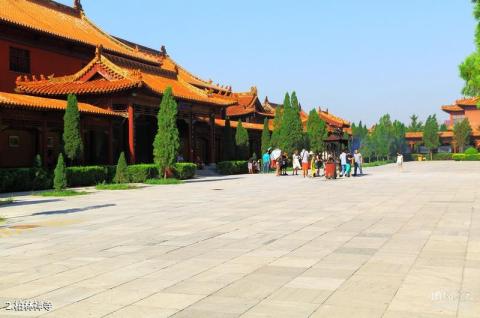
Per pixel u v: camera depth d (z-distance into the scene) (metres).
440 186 25.81
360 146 86.44
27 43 37.19
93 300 6.29
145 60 46.22
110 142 34.69
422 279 6.99
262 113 71.06
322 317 5.46
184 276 7.46
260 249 9.51
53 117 30.72
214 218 14.38
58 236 11.61
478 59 26.05
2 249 10.04
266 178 36.88
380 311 5.62
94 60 35.75
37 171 27.61
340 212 15.24
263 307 5.87
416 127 125.25
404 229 11.64
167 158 32.72
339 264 8.05
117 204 19.09
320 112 91.25
